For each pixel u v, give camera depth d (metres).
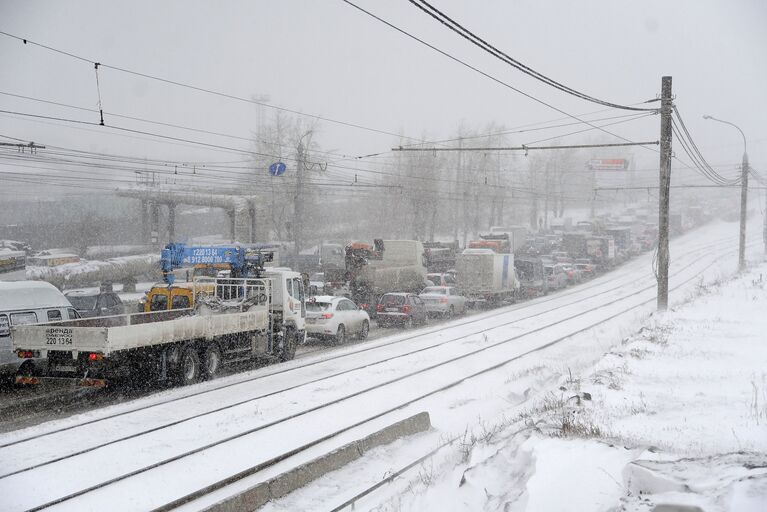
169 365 14.59
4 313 15.11
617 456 6.94
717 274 47.47
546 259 55.72
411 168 57.28
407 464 9.58
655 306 33.81
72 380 13.15
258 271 18.89
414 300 27.70
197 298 18.12
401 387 15.13
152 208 48.41
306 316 22.23
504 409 13.37
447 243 45.62
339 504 7.93
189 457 9.38
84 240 53.16
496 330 25.94
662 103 25.22
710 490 5.46
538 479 6.58
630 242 70.38
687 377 13.01
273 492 7.98
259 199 43.47
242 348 17.17
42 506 7.37
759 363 14.21
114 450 9.58
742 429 8.97
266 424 11.29
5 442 9.92
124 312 24.89
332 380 15.55
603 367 14.28
